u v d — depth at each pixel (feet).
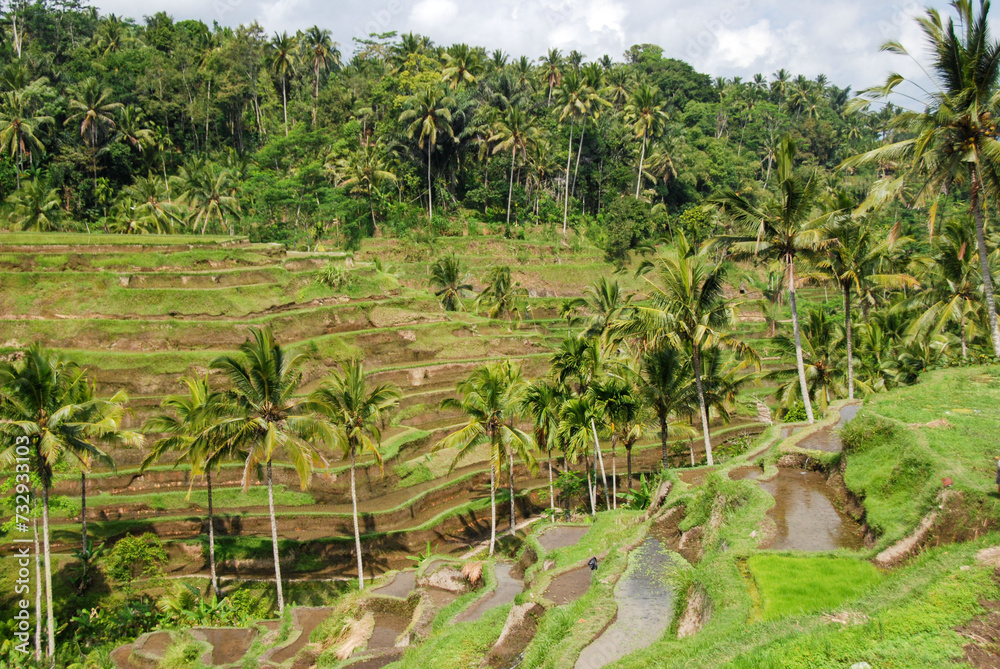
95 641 120.88
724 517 80.59
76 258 192.95
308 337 204.13
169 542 142.51
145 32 397.19
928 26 93.30
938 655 40.73
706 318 123.44
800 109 516.73
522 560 107.04
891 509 68.80
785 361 261.24
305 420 119.34
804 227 119.24
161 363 170.30
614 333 126.72
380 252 302.86
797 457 95.55
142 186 278.46
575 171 369.50
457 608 93.35
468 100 325.83
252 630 116.98
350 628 104.99
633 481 189.88
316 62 378.53
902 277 138.21
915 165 97.91
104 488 152.46
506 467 171.94
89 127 291.17
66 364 128.67
